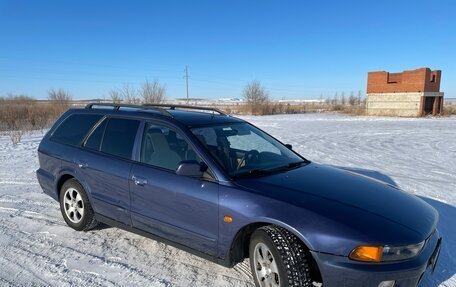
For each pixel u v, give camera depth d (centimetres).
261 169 367
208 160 345
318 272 285
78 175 448
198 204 337
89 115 483
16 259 382
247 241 341
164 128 393
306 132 1845
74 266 367
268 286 301
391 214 297
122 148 418
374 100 3978
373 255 262
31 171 831
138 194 387
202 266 371
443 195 644
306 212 285
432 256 294
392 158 1042
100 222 467
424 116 3525
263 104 4478
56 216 518
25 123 2081
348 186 344
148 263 376
